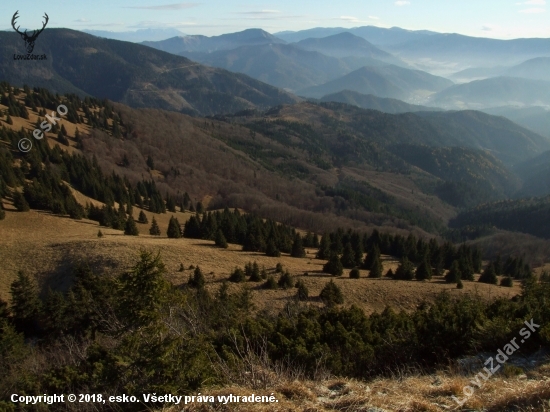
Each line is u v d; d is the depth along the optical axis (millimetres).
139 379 8688
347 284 42438
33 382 12086
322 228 109188
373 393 7414
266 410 6711
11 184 64688
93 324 21000
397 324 14969
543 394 6316
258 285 39625
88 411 8805
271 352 12078
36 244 45219
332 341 13242
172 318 9789
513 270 66125
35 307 27562
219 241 54375
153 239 52344
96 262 39719
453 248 68188
